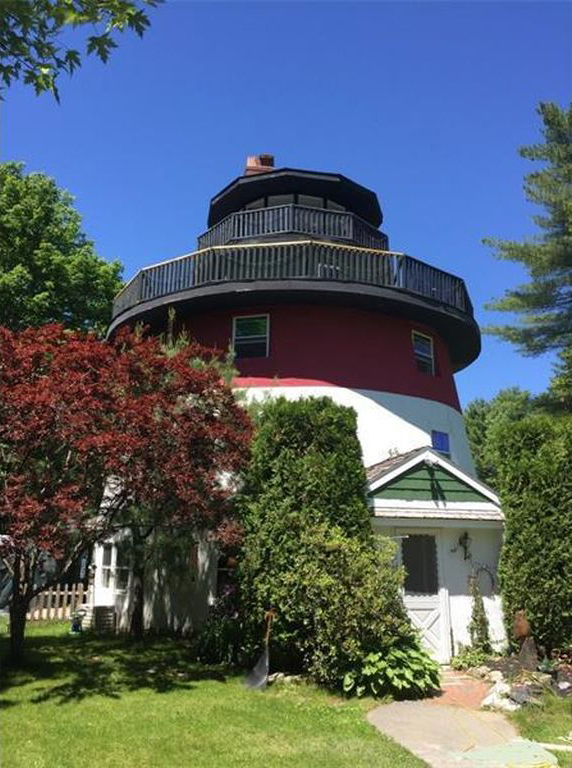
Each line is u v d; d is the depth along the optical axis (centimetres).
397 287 1766
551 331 2659
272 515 1044
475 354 2247
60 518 876
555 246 2539
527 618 1120
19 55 420
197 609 1435
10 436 888
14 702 850
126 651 1254
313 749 686
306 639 995
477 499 1267
